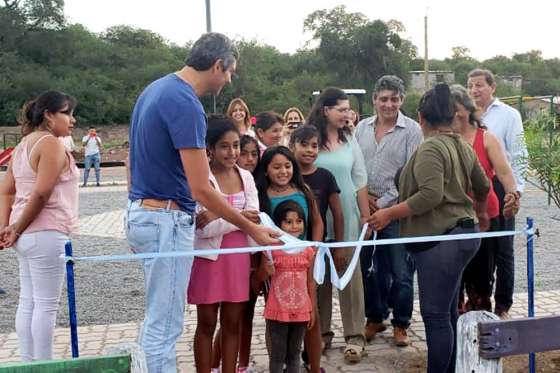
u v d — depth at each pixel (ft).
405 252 17.06
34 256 13.50
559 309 20.95
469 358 7.88
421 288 12.94
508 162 18.03
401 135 17.49
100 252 33.42
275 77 261.03
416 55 269.44
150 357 11.12
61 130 13.66
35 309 13.76
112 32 293.43
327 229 16.38
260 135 18.08
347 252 16.26
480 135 16.62
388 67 252.21
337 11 256.52
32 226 13.43
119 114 228.02
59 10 259.19
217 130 13.24
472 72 19.11
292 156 14.51
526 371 15.42
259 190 14.51
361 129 18.21
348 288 16.46
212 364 15.07
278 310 13.74
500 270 18.43
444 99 13.11
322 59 257.75
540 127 15.08
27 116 13.76
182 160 10.83
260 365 16.37
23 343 14.10
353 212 16.40
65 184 13.78
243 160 14.69
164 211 11.15
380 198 17.58
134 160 11.45
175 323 11.43
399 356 16.75
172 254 10.84
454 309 13.79
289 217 13.91
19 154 13.70
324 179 15.71
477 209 14.03
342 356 16.80
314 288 14.33
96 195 61.05
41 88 228.02
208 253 11.08
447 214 12.85
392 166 17.53
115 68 263.90
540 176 15.20
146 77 258.78
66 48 260.42
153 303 11.28
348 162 16.29
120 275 27.89
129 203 11.50
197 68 11.30
